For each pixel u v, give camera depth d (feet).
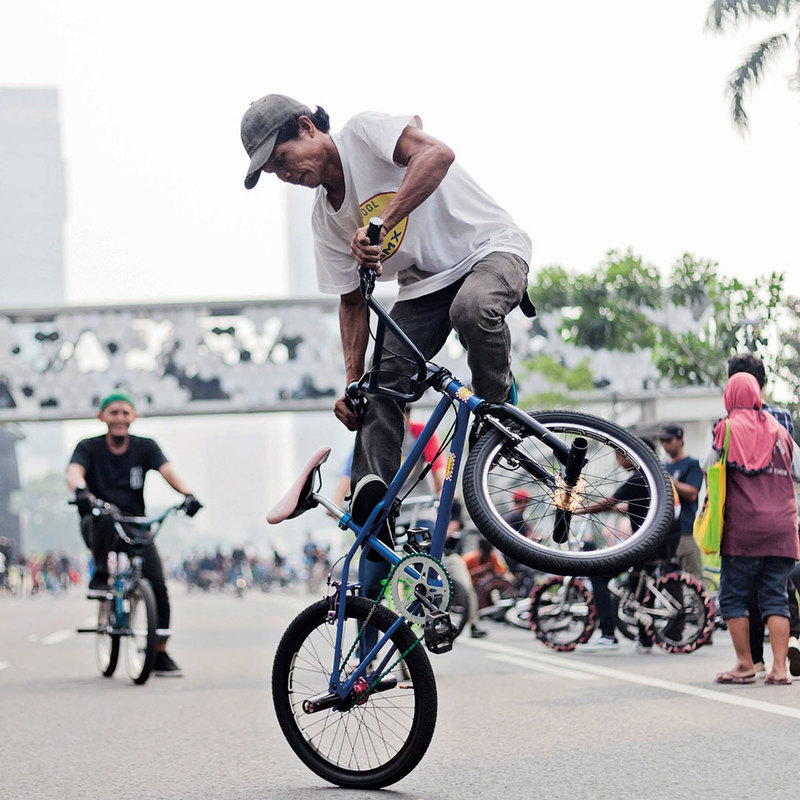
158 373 93.25
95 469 28.53
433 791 14.25
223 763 16.57
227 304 92.84
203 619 58.90
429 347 15.17
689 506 34.50
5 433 303.48
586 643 33.86
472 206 14.87
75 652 37.52
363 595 14.90
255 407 92.94
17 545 321.32
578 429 13.57
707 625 32.42
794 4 52.39
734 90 52.49
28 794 14.66
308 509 15.42
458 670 28.37
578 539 13.64
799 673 24.27
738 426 23.25
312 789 14.58
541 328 86.84
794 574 25.08
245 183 14.79
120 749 17.94
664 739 17.25
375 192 14.76
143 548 27.94
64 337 93.56
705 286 65.36
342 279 16.17
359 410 15.11
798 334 46.47
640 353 86.17
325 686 14.76
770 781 14.07
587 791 13.88
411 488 14.61
